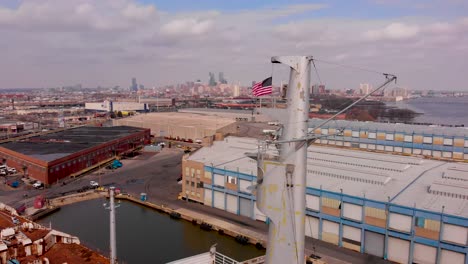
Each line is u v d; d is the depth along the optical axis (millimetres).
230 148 89812
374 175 63938
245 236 60438
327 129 125438
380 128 118125
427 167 71562
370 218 53781
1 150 113500
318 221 59438
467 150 102312
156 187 90938
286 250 18453
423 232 49281
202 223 66625
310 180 63375
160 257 56406
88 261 40344
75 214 74375
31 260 39250
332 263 51188
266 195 18828
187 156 82562
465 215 47094
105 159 119500
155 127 182625
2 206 56250
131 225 69062
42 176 90812
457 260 47062
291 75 17844
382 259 52844
